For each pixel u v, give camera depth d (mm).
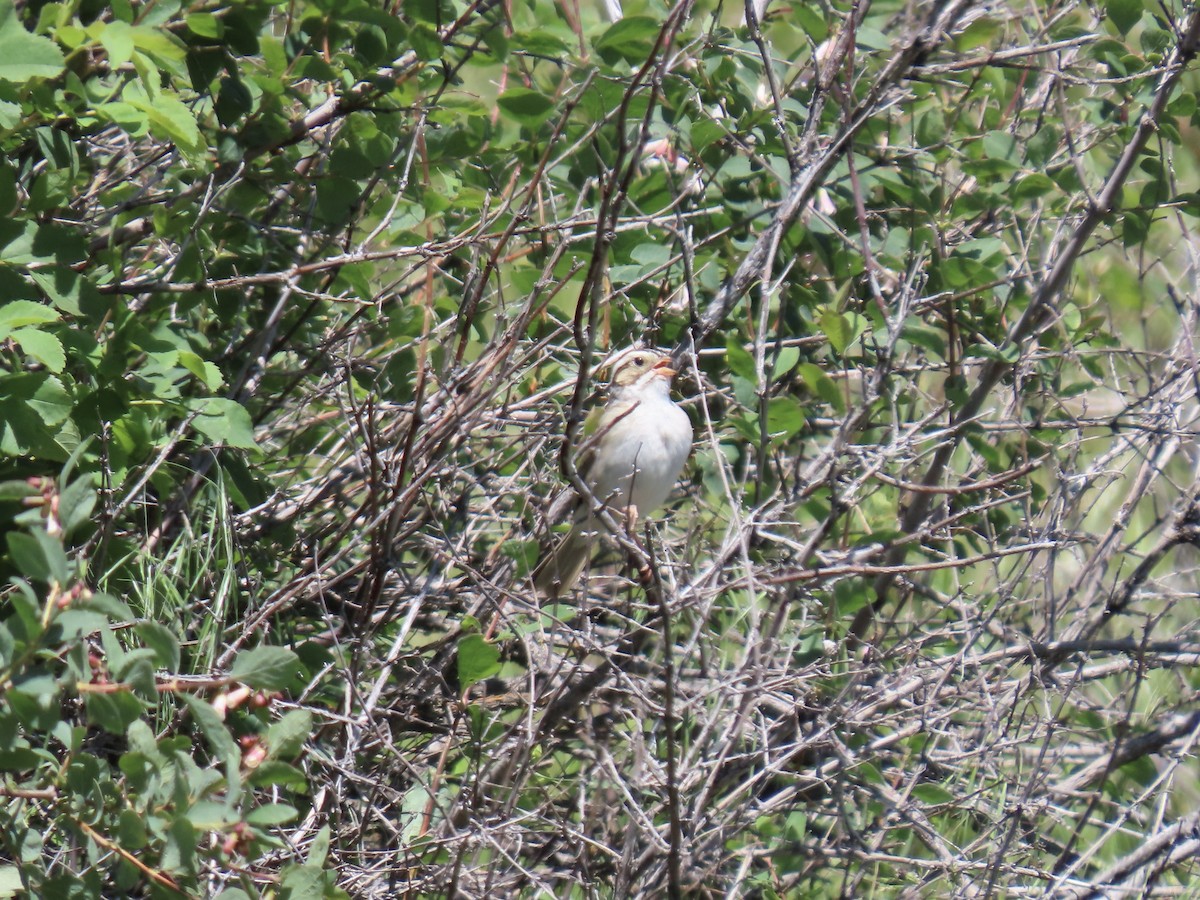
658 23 10211
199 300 8875
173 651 5723
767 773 8641
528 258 11477
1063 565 13039
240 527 9508
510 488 10148
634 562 9273
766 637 8953
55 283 7414
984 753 9602
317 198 10039
